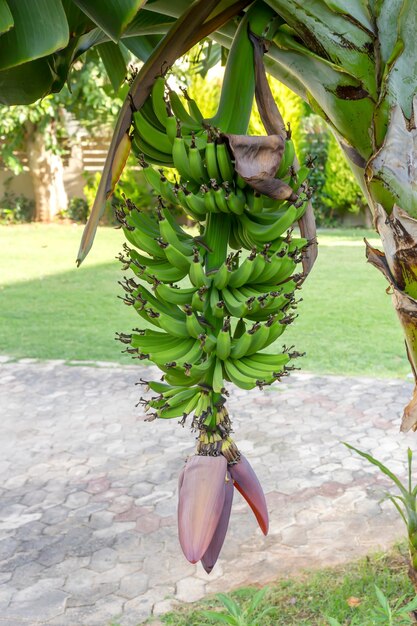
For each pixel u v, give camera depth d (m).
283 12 1.53
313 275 12.59
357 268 13.12
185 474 1.39
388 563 3.99
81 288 11.93
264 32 1.53
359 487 4.94
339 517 4.55
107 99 15.25
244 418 6.25
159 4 1.69
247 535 4.39
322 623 3.46
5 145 17.75
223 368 1.46
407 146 1.64
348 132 1.69
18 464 5.48
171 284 1.53
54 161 18.94
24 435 6.04
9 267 13.80
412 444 5.59
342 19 1.56
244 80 1.51
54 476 5.26
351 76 1.60
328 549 4.19
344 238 16.20
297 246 1.46
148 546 4.31
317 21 1.55
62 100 15.58
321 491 4.89
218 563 4.12
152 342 1.53
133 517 4.65
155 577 3.99
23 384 7.31
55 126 18.16
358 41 1.57
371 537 4.30
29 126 18.39
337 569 3.97
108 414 6.46
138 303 1.47
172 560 4.16
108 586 3.92
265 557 4.14
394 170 1.65
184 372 1.46
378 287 11.60
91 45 2.28
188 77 14.33
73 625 3.60
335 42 1.58
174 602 3.76
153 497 4.91
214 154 1.38
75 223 19.14
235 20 1.64
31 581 3.99
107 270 13.48
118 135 1.48
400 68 1.58
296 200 1.42
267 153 1.35
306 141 17.11
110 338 8.92
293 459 5.41
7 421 6.35
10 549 4.30
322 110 1.73
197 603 3.74
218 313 1.41
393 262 1.73
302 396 6.74
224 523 1.40
